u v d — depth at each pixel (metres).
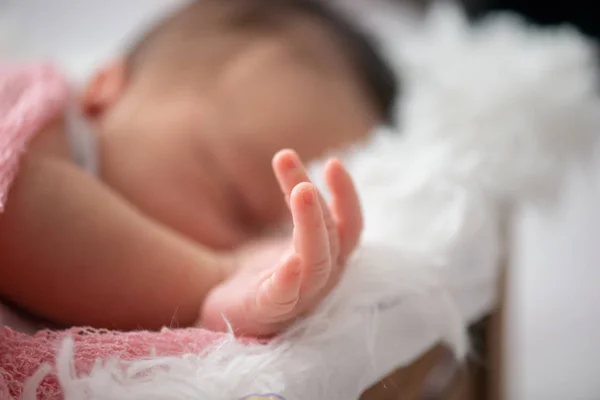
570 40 1.14
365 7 1.61
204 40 0.96
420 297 0.60
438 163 0.82
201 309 0.58
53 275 0.55
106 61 1.07
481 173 0.86
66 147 0.74
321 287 0.51
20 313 0.58
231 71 0.93
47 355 0.47
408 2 1.67
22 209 0.56
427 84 1.07
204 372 0.46
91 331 0.50
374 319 0.55
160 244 0.59
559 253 1.48
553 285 1.41
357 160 0.85
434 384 0.87
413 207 0.75
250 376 0.46
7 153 0.57
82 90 0.93
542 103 0.99
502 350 0.94
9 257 0.55
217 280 0.61
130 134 0.83
